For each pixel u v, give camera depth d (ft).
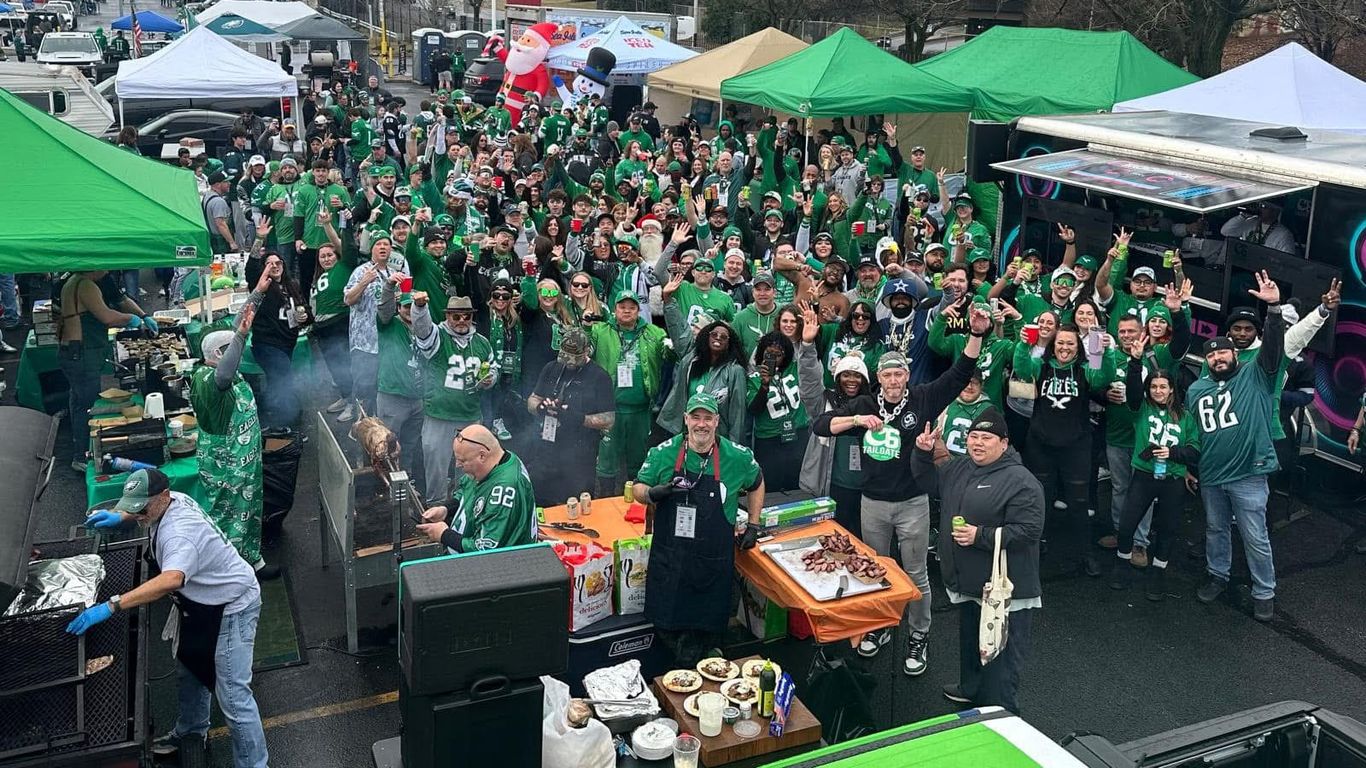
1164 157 35.22
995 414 19.62
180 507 17.80
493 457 18.99
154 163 34.04
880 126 66.64
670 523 20.08
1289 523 30.78
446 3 191.52
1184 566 28.35
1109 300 32.30
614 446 27.96
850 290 40.40
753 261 41.81
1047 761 11.00
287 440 28.35
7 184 26.45
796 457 26.71
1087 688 22.72
